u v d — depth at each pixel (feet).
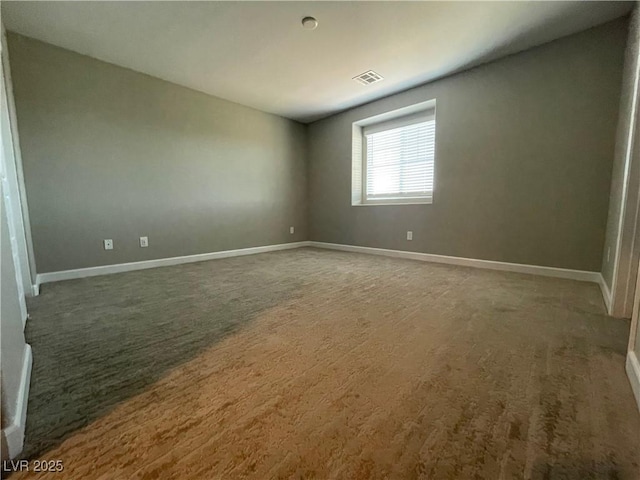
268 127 15.44
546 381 3.88
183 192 12.44
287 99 13.61
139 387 3.80
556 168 9.20
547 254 9.55
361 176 15.71
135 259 11.21
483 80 10.42
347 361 4.41
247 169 14.69
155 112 11.45
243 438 2.95
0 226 3.12
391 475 2.53
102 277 9.90
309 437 2.96
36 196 9.08
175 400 3.54
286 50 9.31
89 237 10.12
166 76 11.29
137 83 10.91
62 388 3.78
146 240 11.45
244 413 3.31
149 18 7.76
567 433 2.99
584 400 3.49
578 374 4.03
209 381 3.93
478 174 10.83
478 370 4.15
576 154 8.82
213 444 2.88
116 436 2.98
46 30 8.32
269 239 15.89
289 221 16.85
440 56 9.75
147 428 3.09
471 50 9.41
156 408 3.40
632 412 3.28
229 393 3.67
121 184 10.75
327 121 16.16
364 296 7.57
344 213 15.90
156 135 11.53
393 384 3.84
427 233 12.55
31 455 2.74
